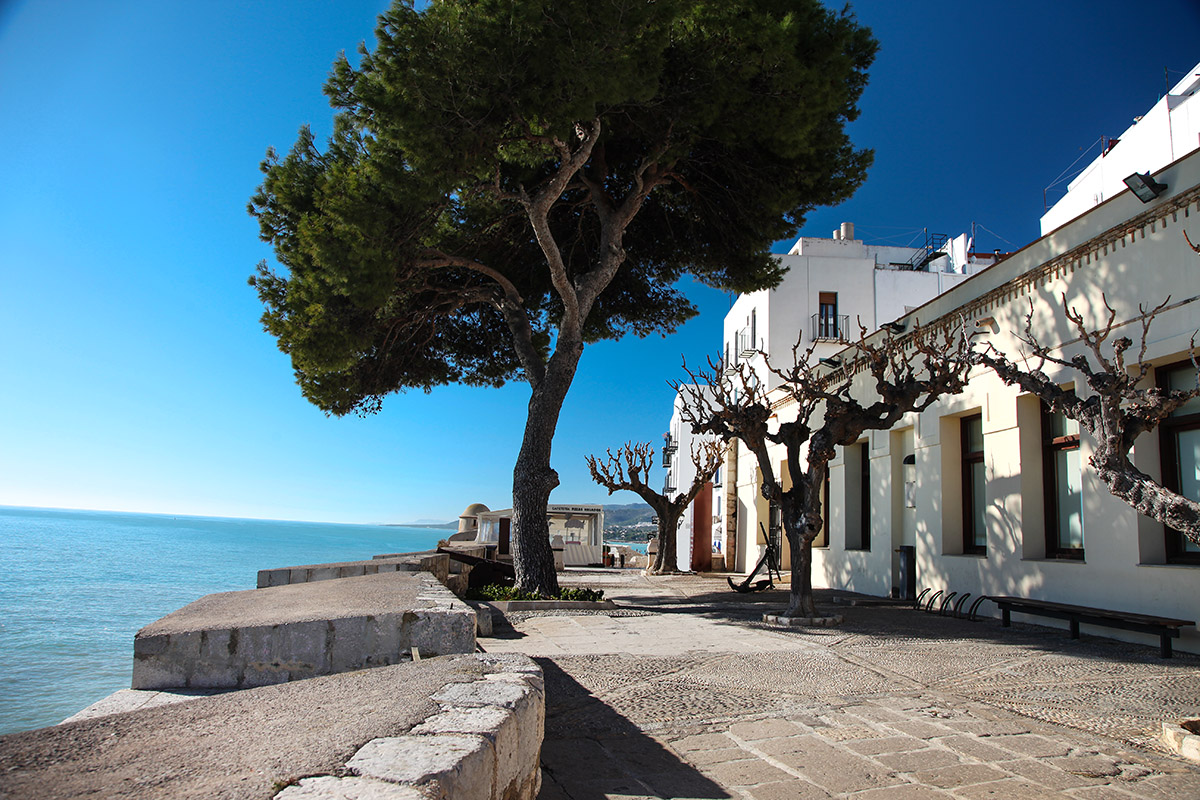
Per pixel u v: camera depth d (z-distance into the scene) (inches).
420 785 67.9
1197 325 328.8
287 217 557.9
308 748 78.5
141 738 82.1
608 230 564.1
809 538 436.1
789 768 166.9
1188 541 345.1
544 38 427.5
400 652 178.2
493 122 455.2
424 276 573.6
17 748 76.5
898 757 175.0
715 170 600.1
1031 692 244.7
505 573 573.3
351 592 233.0
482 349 753.6
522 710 105.8
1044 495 441.7
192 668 170.6
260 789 65.6
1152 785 158.2
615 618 440.5
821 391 447.5
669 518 922.7
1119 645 344.8
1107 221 384.8
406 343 642.2
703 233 660.7
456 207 606.2
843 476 701.3
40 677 615.2
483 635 361.4
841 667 284.2
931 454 541.3
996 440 467.5
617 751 177.6
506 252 661.9
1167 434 358.3
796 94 490.6
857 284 1093.1
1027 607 391.9
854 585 666.8
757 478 935.7
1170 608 336.5
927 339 549.3
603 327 753.0
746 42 468.4
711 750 179.5
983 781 159.8
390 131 433.1
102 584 1502.2
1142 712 219.1
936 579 527.5
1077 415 299.3
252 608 199.9
